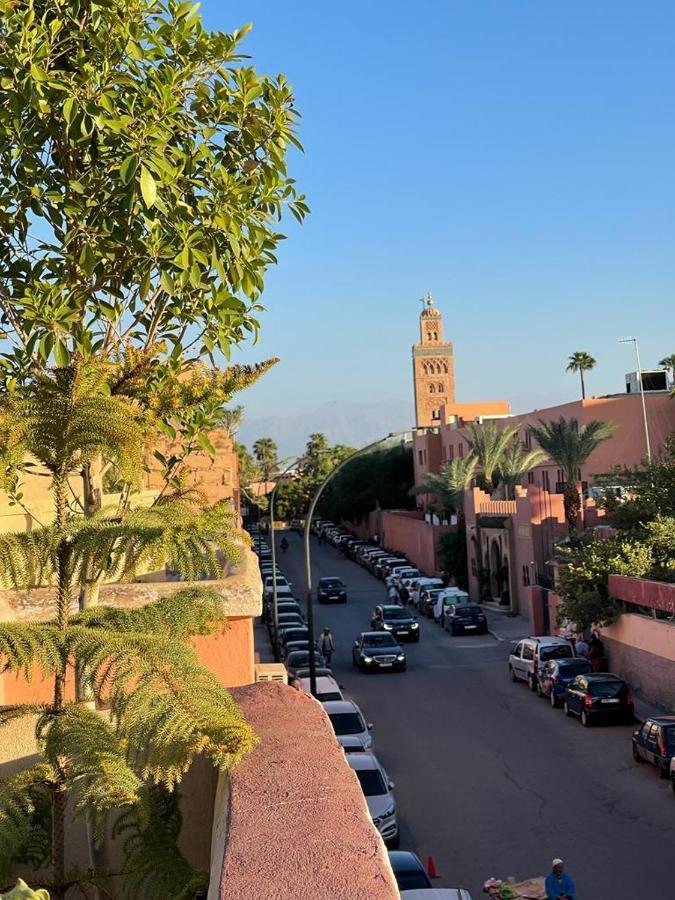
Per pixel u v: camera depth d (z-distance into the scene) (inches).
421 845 735.7
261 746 150.1
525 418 2736.2
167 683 143.9
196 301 306.3
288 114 330.6
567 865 676.7
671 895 614.9
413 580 2383.1
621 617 1282.0
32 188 286.4
